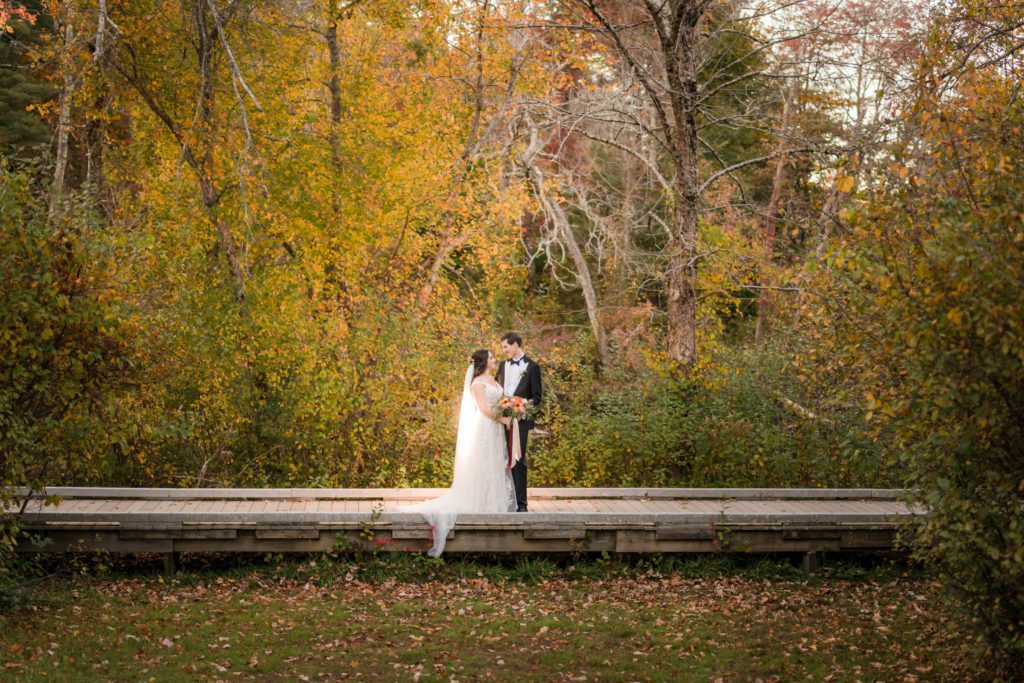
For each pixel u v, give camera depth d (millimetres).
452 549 9180
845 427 11422
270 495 10398
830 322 6137
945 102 5781
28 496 7809
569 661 6789
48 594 7949
